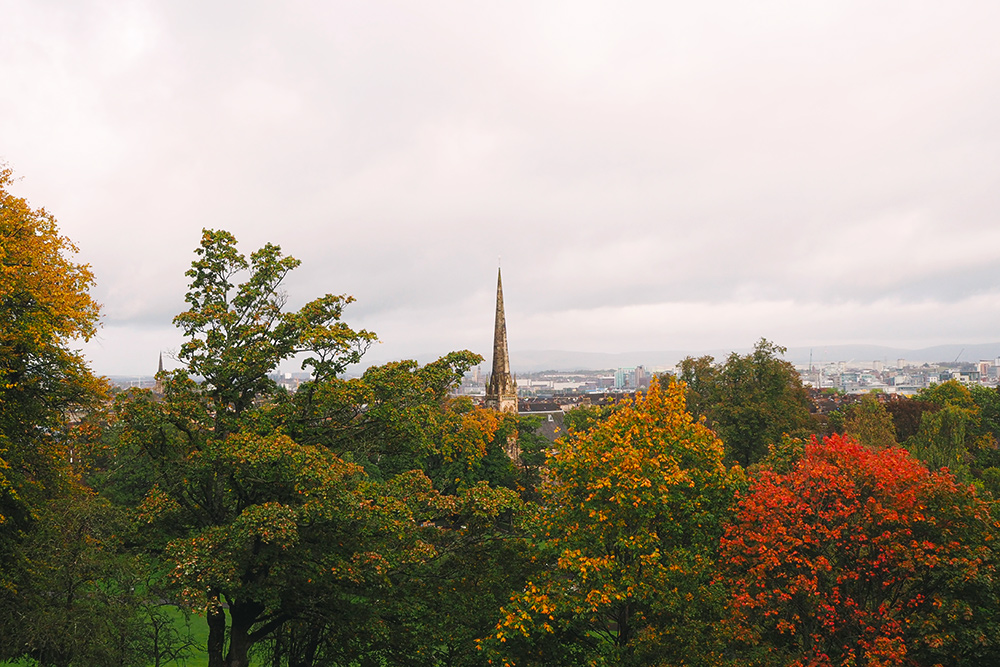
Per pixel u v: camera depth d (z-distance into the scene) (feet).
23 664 103.50
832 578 77.87
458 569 90.07
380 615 83.15
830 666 71.56
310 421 88.33
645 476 82.43
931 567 74.79
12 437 96.17
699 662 71.82
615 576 81.05
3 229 96.99
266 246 89.71
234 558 71.46
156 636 100.01
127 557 88.17
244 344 86.43
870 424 202.59
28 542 87.92
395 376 91.04
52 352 98.17
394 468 211.00
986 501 85.81
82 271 110.42
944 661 73.15
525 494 273.95
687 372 256.32
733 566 83.66
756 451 218.79
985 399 354.95
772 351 234.17
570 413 372.99
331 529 81.66
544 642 79.56
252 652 106.32
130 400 83.41
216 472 81.61
